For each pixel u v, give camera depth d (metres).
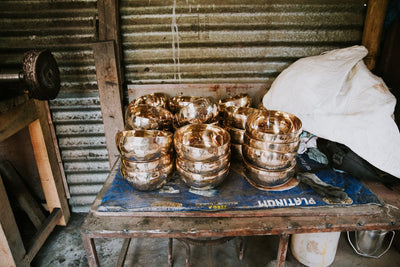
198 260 2.25
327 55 1.98
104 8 2.14
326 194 1.51
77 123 2.57
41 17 2.25
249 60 2.39
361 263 2.18
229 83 2.39
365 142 1.57
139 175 1.46
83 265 2.25
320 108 1.73
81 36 2.30
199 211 1.40
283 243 1.41
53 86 1.77
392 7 2.19
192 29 2.28
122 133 1.59
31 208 2.45
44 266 2.24
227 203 1.45
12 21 2.25
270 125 1.85
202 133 1.79
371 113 1.57
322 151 1.89
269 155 1.42
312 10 2.22
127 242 2.20
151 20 2.25
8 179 2.49
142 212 1.40
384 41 2.29
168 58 2.38
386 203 1.50
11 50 2.33
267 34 2.30
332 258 2.07
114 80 2.24
